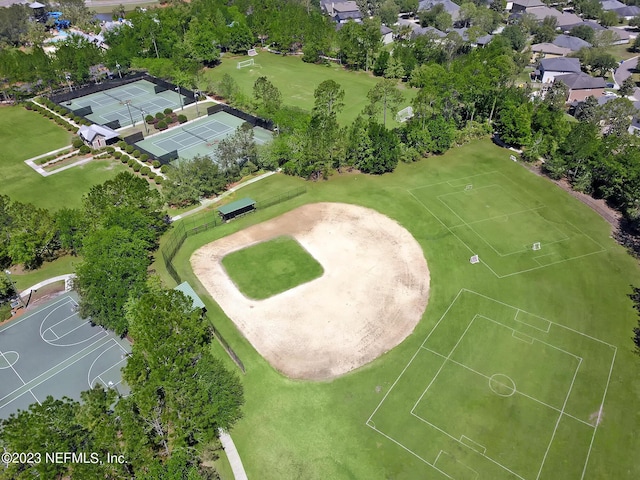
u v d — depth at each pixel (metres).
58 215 78.88
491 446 52.19
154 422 47.41
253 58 179.50
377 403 57.00
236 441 53.28
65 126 126.00
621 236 83.56
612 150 94.25
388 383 59.34
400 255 80.25
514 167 105.56
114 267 63.31
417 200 94.44
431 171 104.56
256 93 127.75
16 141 119.25
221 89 139.62
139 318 52.97
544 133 109.00
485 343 64.19
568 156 97.31
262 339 65.56
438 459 51.16
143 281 64.44
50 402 44.44
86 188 99.44
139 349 49.84
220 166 101.44
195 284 74.75
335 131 101.56
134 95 148.50
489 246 81.69
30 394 58.31
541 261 78.12
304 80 157.75
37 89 147.25
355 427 54.44
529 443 52.34
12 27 189.00
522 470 50.00
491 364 61.25
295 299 71.94
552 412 55.38
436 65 134.12
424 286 73.88
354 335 66.00
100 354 63.44
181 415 47.41
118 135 117.56
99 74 157.12
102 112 136.25
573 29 191.38
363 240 83.88
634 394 57.16
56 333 66.56
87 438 43.53
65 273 77.56
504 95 117.19
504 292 72.25
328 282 75.00
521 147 113.38
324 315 69.12
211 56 167.00
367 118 128.25
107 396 46.62
